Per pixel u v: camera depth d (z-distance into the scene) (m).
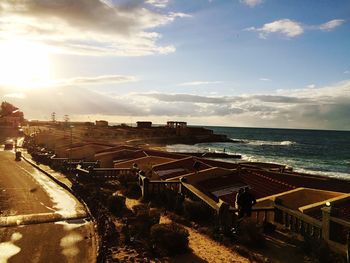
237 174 25.22
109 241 14.67
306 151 120.75
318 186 23.20
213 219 17.20
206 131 179.25
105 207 20.22
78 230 16.97
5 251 14.24
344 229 13.09
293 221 15.57
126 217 18.17
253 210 16.53
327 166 80.62
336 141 189.38
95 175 30.56
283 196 18.02
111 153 42.81
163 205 21.41
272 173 25.77
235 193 21.38
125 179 28.17
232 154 97.44
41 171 37.59
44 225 17.77
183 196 20.23
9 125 121.62
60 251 14.21
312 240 13.92
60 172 35.75
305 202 18.28
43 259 13.41
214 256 13.41
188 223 17.64
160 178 27.89
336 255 12.66
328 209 13.59
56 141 64.44
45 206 21.83
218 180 24.20
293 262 12.87
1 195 25.02
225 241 14.82
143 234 15.46
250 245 14.38
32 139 74.88
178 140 145.62
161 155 40.25
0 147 69.25
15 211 20.55
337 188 23.03
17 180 31.72
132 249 13.89
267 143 162.25
